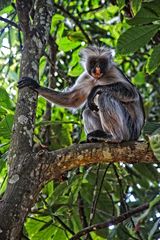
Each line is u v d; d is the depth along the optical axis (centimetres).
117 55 729
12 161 621
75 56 1182
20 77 687
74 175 842
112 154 687
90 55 1029
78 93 971
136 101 971
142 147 697
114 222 741
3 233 561
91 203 925
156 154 598
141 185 1034
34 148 661
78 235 737
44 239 884
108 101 930
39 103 1083
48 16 735
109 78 1009
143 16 709
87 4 1399
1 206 581
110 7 1392
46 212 873
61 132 1051
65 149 662
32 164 618
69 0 1352
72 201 862
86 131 960
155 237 797
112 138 897
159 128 640
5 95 848
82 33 1188
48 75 1173
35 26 716
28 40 705
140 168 995
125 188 991
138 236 798
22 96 667
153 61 772
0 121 814
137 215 854
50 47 1093
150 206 550
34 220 886
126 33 716
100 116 929
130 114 960
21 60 699
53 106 1248
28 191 598
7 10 1000
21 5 727
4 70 1197
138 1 703
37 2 739
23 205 587
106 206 934
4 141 873
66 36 1187
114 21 1407
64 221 909
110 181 956
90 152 673
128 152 692
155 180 1002
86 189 928
